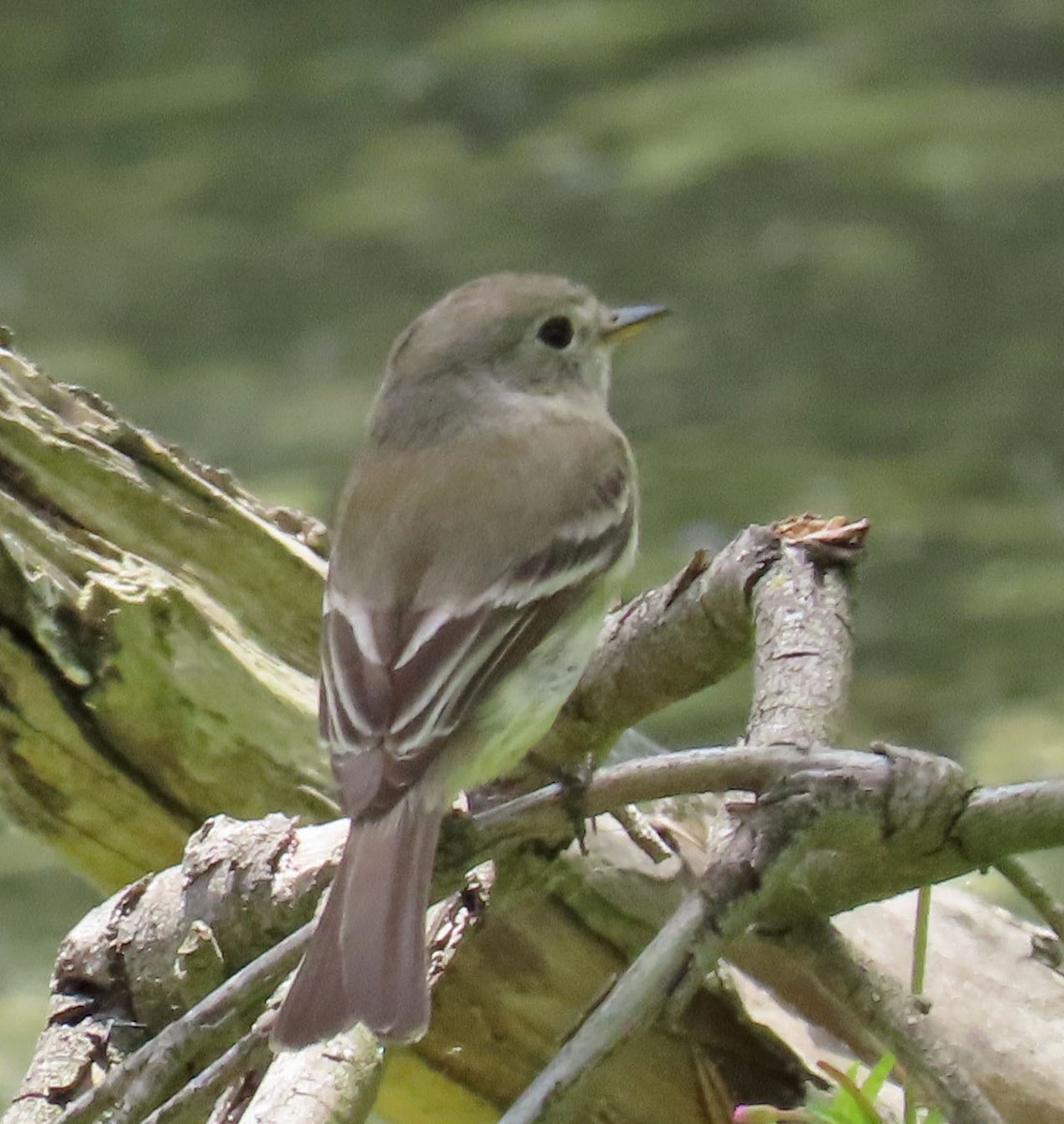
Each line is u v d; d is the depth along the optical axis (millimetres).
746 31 35375
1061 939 7637
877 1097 7840
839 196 28750
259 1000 6887
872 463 22516
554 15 36844
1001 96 31891
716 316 26000
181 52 36812
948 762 6566
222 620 9109
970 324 25359
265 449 22922
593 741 9023
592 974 8594
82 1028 7887
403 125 32625
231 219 29703
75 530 8977
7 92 35344
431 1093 8859
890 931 9188
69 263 28672
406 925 6637
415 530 7980
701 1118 8633
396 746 7195
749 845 6398
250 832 8016
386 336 25797
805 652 7680
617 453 8758
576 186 29719
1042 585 20000
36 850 17672
